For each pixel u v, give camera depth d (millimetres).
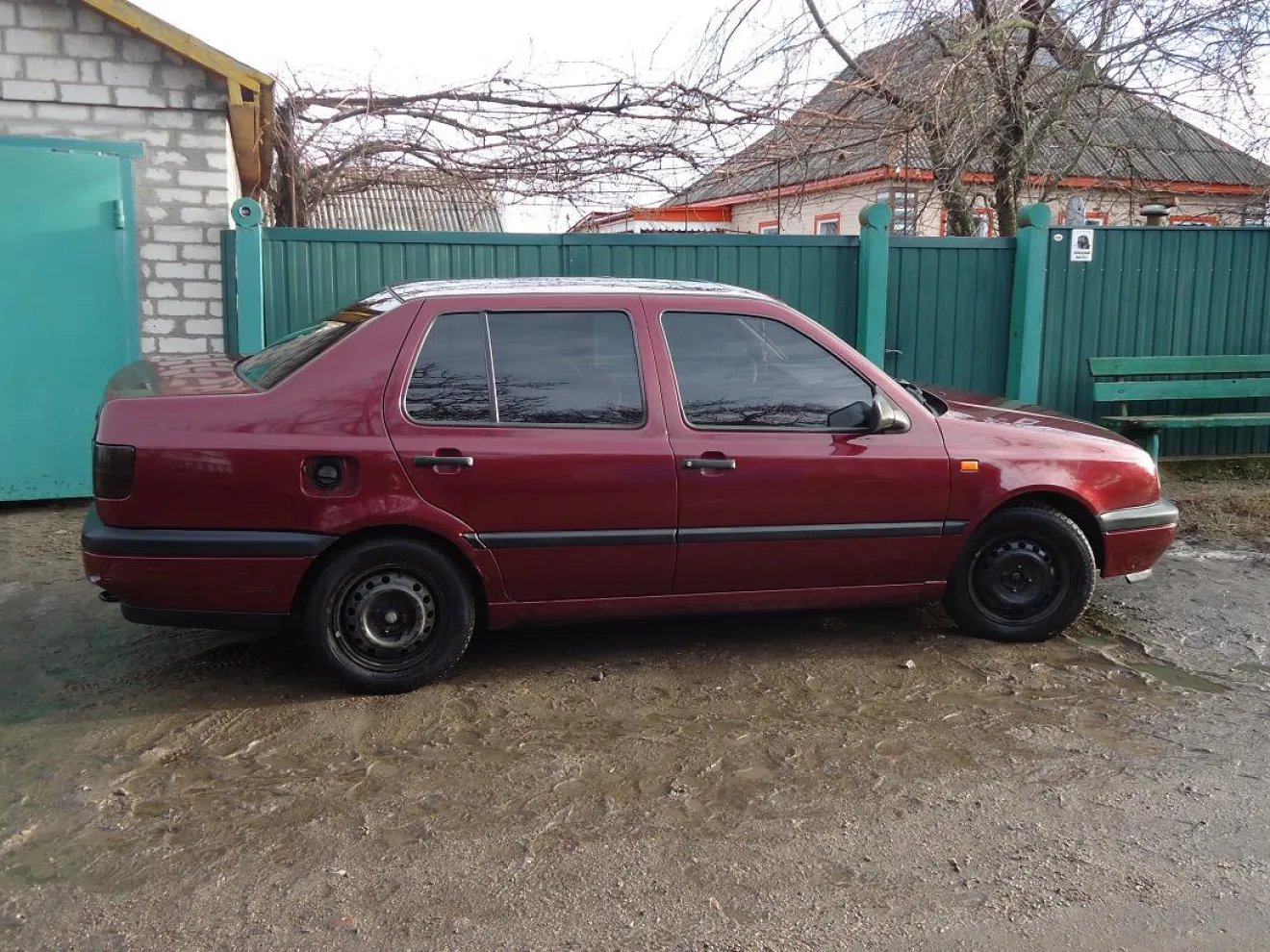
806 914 3004
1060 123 10094
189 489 4078
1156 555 5219
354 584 4328
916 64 9352
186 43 7426
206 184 7789
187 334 7898
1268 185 11094
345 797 3607
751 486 4547
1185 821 3520
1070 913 3020
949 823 3494
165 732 4082
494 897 3061
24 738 4016
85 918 2936
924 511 4773
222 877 3137
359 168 10812
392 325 4355
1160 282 9250
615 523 4457
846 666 4844
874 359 8555
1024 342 8789
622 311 4590
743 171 9867
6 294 7414
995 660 4934
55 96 7449
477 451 4289
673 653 4996
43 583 5902
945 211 11180
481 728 4164
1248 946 2879
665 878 3162
